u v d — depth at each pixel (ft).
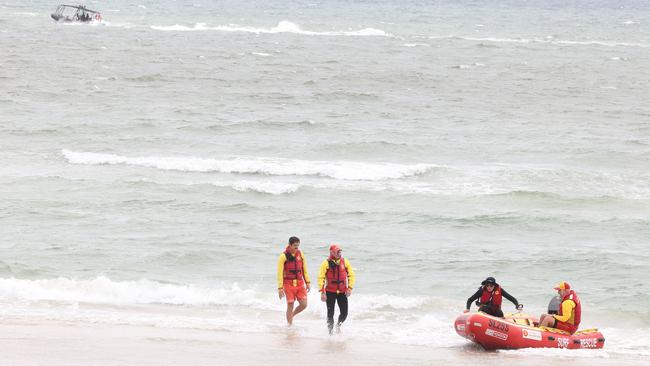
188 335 152.25
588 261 242.58
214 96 612.70
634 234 281.33
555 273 231.09
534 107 600.80
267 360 136.56
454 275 226.79
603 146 442.09
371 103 600.39
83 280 200.44
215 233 268.21
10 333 146.51
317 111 554.46
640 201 327.06
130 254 238.89
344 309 158.51
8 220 276.82
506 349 150.30
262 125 483.92
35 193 316.60
